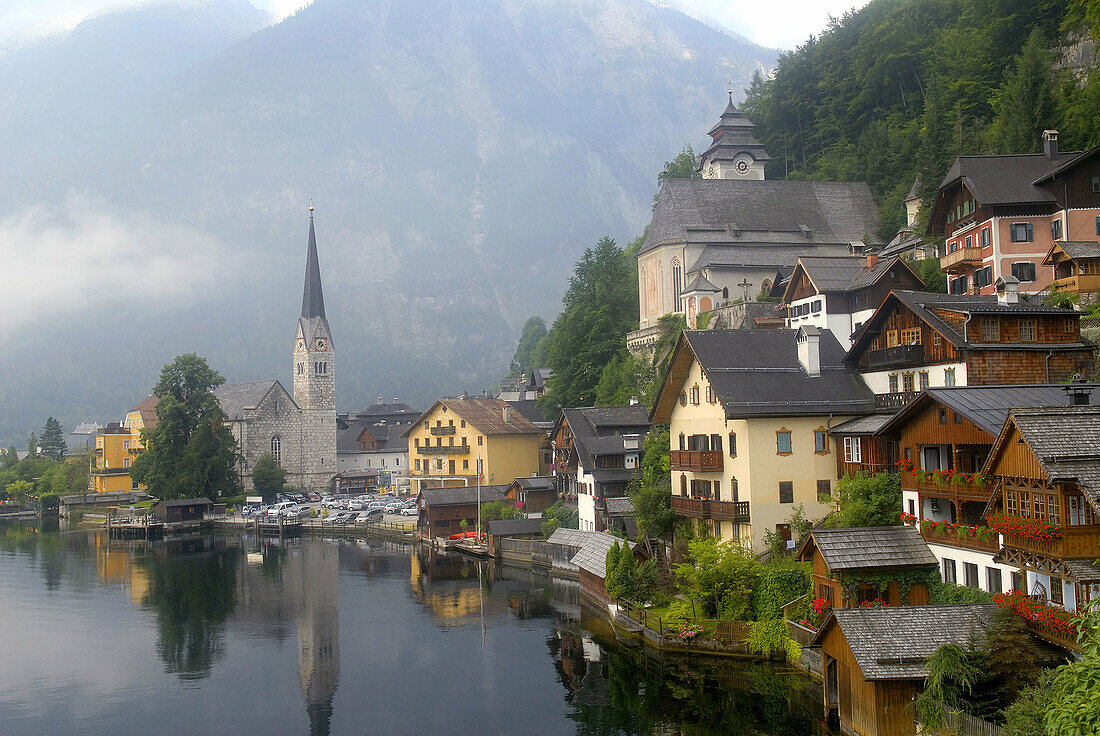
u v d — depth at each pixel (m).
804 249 138.12
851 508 56.97
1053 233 84.06
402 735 53.78
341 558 117.44
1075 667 26.84
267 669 68.06
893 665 40.50
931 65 158.62
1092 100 104.00
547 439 119.31
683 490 77.31
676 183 143.25
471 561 108.81
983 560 46.06
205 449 169.25
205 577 106.44
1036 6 132.00
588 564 80.88
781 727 49.75
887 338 68.56
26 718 58.75
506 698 58.88
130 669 68.94
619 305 146.25
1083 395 45.31
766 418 66.94
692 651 60.41
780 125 189.25
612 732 51.94
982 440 47.75
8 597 96.31
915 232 115.12
